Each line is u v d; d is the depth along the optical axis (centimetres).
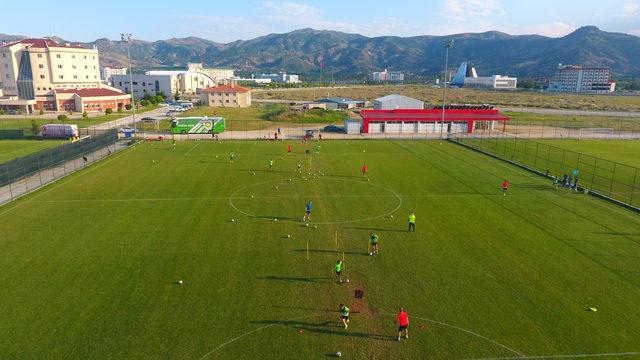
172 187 5069
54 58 15275
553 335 2225
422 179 5528
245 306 2494
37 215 4075
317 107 15538
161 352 2080
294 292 2658
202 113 13538
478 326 2303
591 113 14950
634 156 7194
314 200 4591
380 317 2395
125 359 2027
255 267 2995
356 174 5794
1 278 2811
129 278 2820
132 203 4456
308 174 5775
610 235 3606
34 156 5747
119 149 7688
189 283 2759
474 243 3425
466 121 10225
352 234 3622
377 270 2953
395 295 2625
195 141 8625
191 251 3256
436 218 4025
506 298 2583
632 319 2367
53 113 13862
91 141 7369
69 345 2123
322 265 3031
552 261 3095
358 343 2169
